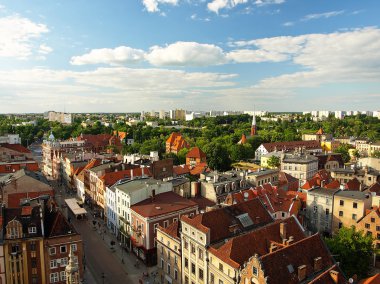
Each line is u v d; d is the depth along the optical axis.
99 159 152.25
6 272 69.06
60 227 74.75
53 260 72.94
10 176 116.44
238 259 57.81
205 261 63.44
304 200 106.31
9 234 69.25
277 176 136.50
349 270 69.19
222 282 59.62
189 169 152.00
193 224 67.00
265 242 62.69
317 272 56.50
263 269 50.47
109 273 82.44
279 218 96.75
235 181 110.00
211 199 103.00
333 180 128.62
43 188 103.19
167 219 87.69
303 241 58.75
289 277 52.53
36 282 71.62
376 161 168.00
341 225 94.88
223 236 66.50
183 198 97.06
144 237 85.62
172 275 75.75
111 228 110.00
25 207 75.25
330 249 70.88
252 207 76.69
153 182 102.00
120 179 115.62
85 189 138.75
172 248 75.44
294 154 184.00
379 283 53.75
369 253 73.19
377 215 85.81
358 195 95.00
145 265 86.50
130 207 92.69
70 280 50.28
